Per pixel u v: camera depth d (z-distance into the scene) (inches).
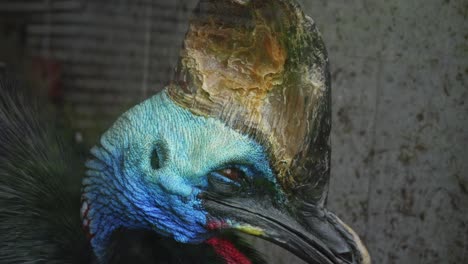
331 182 47.1
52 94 27.6
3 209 31.5
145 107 30.5
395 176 47.4
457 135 46.9
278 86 30.0
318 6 46.5
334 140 47.0
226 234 34.3
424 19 46.5
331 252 30.8
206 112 29.8
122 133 30.6
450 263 47.4
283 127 29.9
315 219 30.8
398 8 46.5
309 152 29.9
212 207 31.0
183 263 32.8
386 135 47.2
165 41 26.5
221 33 29.6
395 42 46.7
